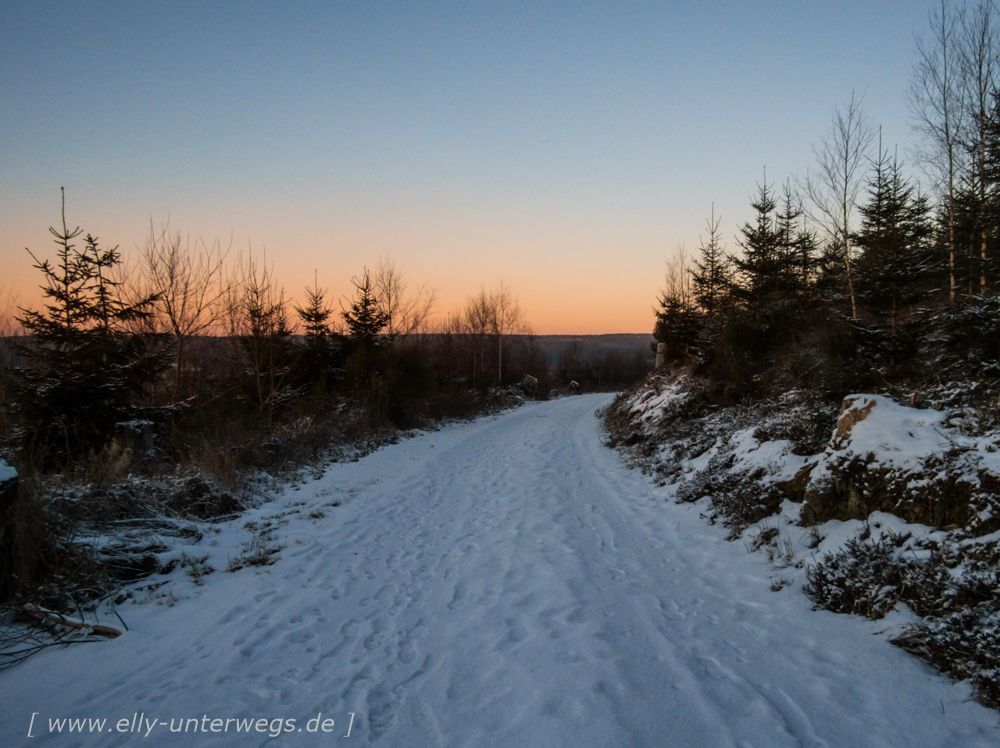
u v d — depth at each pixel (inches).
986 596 148.6
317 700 145.7
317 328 951.0
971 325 284.7
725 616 181.8
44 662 174.4
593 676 147.5
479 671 155.8
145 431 460.1
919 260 328.8
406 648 173.0
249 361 743.1
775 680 141.4
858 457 225.0
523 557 253.6
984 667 130.3
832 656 150.8
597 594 205.8
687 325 770.2
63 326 439.8
